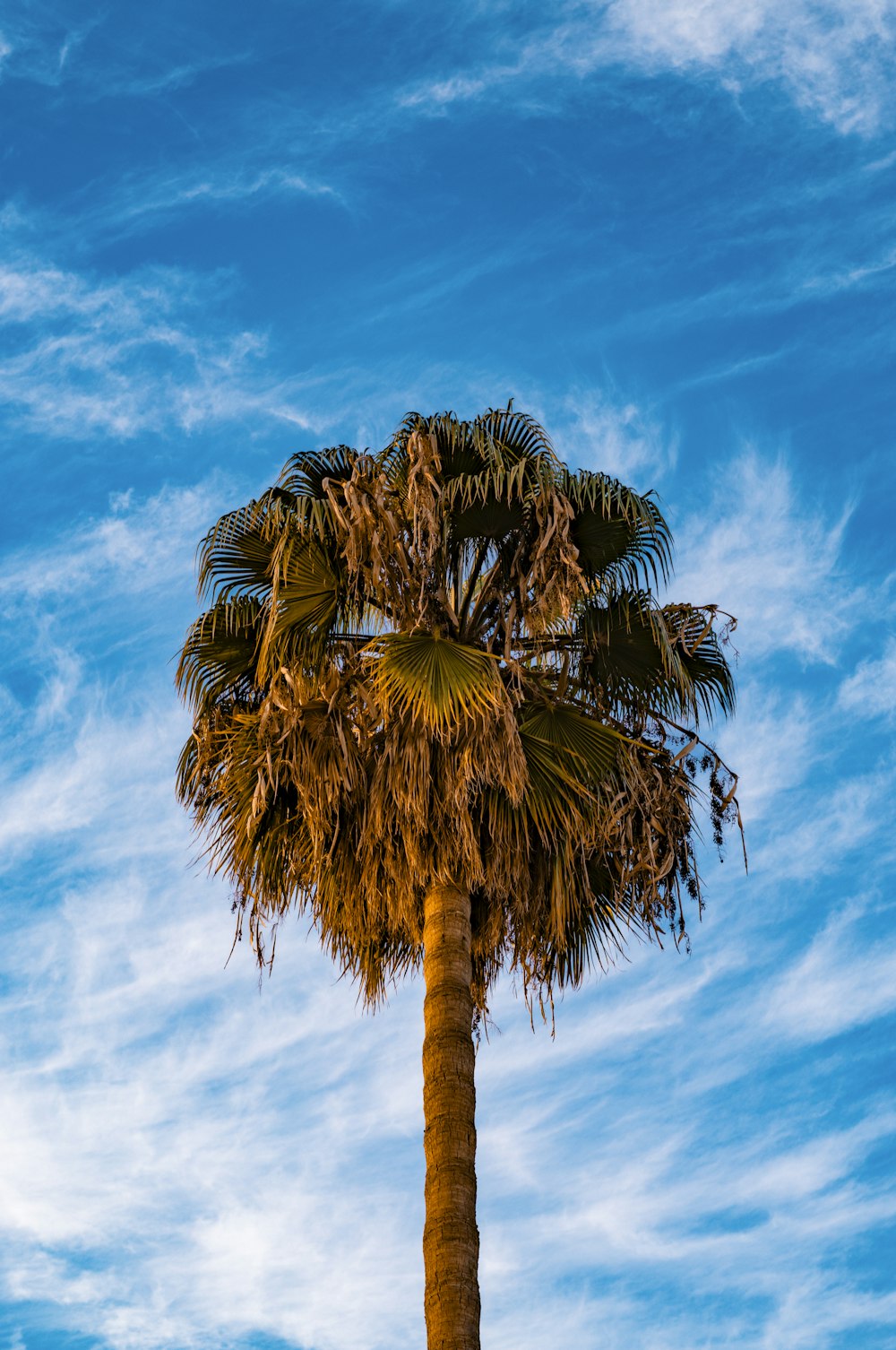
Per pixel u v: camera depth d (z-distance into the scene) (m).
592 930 14.73
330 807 13.81
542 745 14.05
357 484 14.04
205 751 14.80
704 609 15.02
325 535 14.42
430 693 13.29
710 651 15.12
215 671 15.05
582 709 14.69
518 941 14.46
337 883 14.32
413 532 13.97
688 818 14.68
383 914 14.34
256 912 14.48
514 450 14.54
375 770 13.71
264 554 14.89
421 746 13.38
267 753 13.86
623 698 15.07
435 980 13.26
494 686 13.45
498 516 14.15
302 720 13.89
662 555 14.68
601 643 14.80
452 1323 11.60
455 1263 11.86
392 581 14.08
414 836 13.57
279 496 14.77
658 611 14.70
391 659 13.55
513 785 13.34
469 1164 12.38
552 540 14.02
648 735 14.98
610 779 14.24
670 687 15.04
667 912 14.66
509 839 13.72
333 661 14.49
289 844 14.48
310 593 14.52
